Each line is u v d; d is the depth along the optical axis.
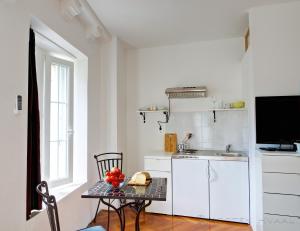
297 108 2.21
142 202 1.90
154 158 3.00
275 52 2.34
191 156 2.88
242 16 2.59
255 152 2.36
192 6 2.35
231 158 2.73
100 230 1.65
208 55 3.37
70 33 2.31
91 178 2.82
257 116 2.33
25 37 1.59
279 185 2.05
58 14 2.07
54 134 2.43
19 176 1.52
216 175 2.78
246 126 3.16
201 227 2.62
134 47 3.62
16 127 1.50
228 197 2.73
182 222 2.75
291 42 2.31
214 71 3.34
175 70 3.52
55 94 2.47
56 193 2.25
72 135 2.64
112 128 3.17
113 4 2.30
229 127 3.24
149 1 2.25
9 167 1.42
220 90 3.31
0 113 1.35
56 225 1.33
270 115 2.29
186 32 3.05
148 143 3.59
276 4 2.34
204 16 2.58
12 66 1.46
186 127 3.42
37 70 2.18
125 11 2.45
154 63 3.62
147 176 1.93
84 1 2.21
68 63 2.62
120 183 1.84
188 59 3.46
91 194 1.65
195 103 3.41
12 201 1.45
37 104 1.84
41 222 1.79
